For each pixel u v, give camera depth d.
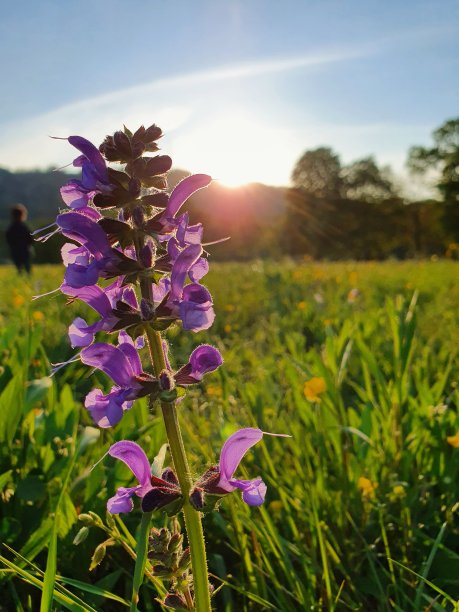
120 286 0.17
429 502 0.29
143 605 0.24
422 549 0.27
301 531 0.28
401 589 0.23
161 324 0.16
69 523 0.26
